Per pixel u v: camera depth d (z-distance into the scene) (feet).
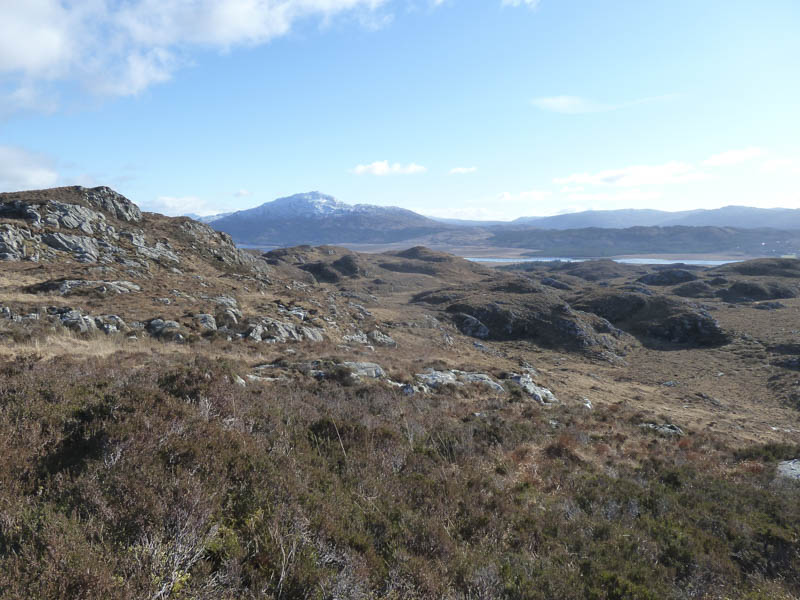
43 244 154.20
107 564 13.58
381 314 259.39
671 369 237.66
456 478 32.73
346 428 37.32
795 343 247.91
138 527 15.98
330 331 149.69
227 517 18.66
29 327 75.87
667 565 25.70
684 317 320.70
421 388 83.66
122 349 77.25
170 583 13.75
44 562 12.99
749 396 186.39
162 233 242.37
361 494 25.84
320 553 17.94
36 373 33.99
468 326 306.76
